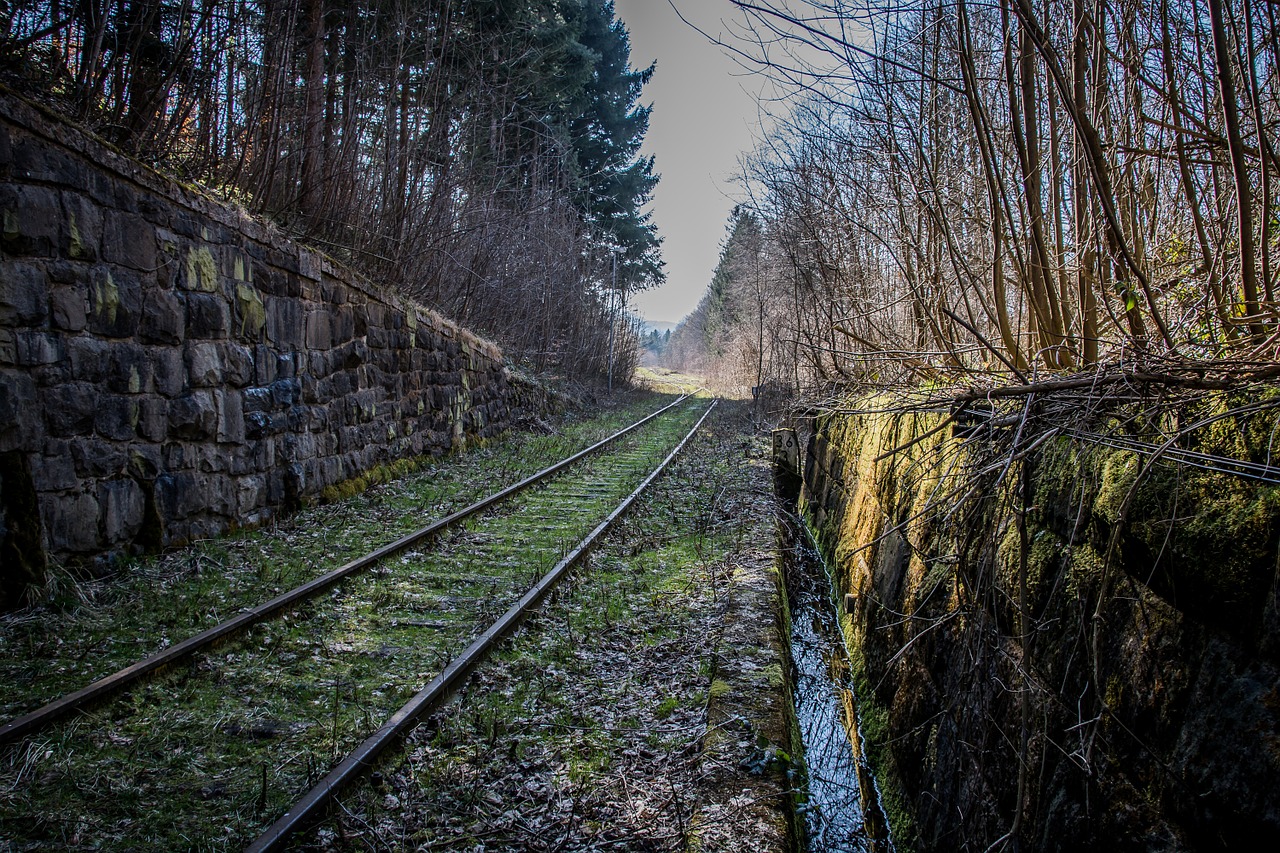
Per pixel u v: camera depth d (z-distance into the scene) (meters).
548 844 3.15
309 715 4.16
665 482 12.19
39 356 5.50
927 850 3.56
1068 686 2.64
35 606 5.22
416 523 8.66
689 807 3.32
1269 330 2.90
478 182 18.23
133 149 7.37
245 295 7.86
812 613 7.39
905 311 8.64
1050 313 4.02
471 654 4.82
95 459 5.99
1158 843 2.03
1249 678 1.83
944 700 3.81
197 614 5.33
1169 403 2.47
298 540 7.70
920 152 5.19
